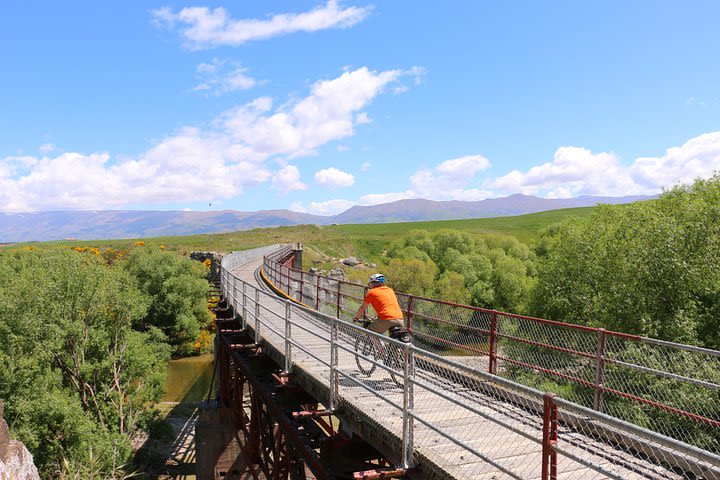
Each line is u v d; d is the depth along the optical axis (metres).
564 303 27.97
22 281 22.80
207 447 17.88
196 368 39.94
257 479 14.96
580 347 8.89
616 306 21.80
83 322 23.81
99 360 24.81
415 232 83.81
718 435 9.12
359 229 148.12
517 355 9.08
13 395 20.16
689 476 4.71
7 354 20.75
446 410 6.88
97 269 25.12
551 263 29.42
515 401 7.25
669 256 20.33
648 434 2.78
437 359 4.70
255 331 13.15
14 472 6.94
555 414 3.58
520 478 3.82
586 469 5.02
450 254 73.19
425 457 5.15
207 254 56.72
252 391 13.74
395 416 6.50
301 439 9.26
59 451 20.17
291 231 125.88
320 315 7.76
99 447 20.56
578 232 28.41
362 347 10.15
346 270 76.31
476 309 9.04
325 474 7.30
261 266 41.53
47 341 21.69
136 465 23.48
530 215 182.12
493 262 71.75
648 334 19.83
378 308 8.31
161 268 43.16
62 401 20.39
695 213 21.00
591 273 26.19
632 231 23.78
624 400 8.95
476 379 8.06
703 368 9.30
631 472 4.94
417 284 60.62
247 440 14.58
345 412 7.18
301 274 21.23
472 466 5.07
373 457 7.32
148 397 26.28
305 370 8.95
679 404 9.20
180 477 22.64
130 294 26.56
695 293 20.11
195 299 44.44
